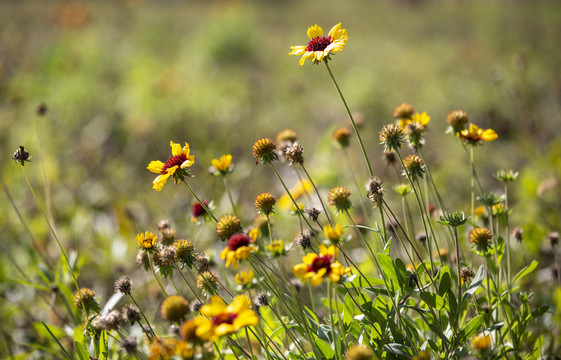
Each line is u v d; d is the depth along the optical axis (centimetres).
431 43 1550
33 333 379
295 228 475
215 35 1359
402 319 234
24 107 864
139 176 661
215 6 2094
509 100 826
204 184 603
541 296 344
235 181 599
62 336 354
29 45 1279
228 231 235
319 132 807
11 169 640
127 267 469
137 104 831
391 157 354
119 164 686
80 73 991
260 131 798
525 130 648
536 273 370
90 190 623
